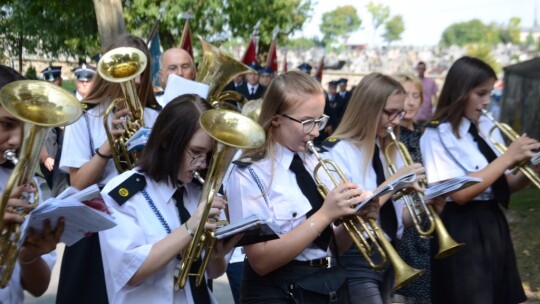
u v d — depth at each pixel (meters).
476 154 4.25
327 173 3.24
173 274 2.80
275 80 3.25
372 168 3.87
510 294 4.26
